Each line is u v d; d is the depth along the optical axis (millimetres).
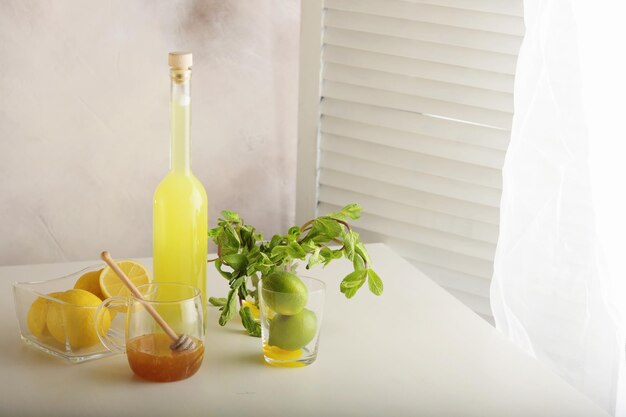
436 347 1284
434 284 1563
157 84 1890
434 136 1812
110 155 1891
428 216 1877
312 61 1940
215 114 1964
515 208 1574
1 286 1463
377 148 1907
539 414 1097
